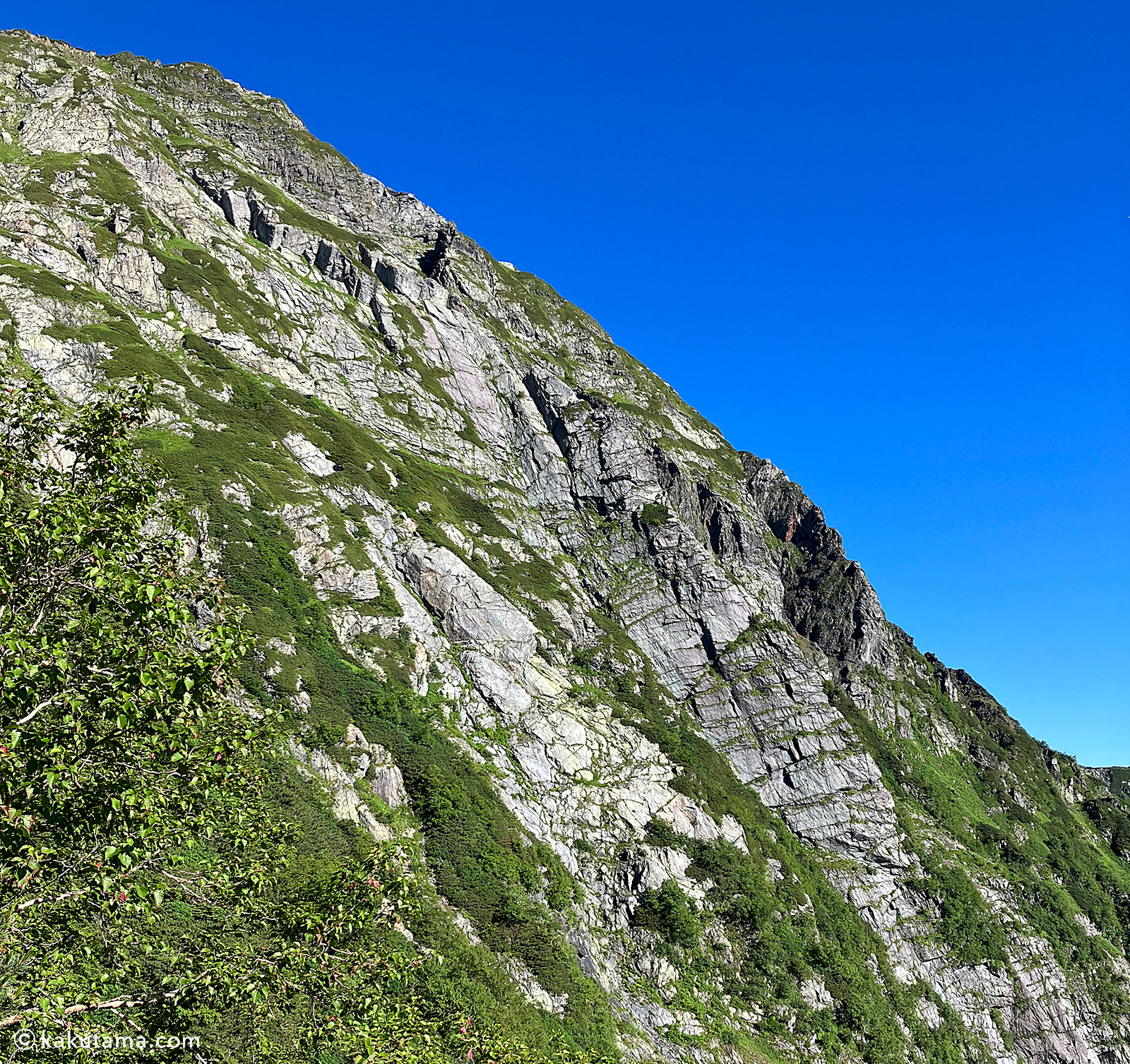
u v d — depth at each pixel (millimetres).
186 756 15523
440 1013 31094
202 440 59125
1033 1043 65188
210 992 15766
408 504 71750
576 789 55688
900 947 65312
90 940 16172
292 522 56750
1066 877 92875
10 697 13031
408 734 48031
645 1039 41562
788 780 74000
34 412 16578
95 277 72938
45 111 91875
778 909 57062
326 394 83938
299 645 47156
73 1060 13578
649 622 82812
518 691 59500
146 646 14641
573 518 92000
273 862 19969
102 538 15133
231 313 81438
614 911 49594
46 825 13750
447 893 40094
